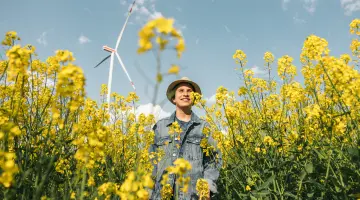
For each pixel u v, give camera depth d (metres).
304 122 2.29
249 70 2.80
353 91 1.74
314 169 1.92
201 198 1.91
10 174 1.17
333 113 1.96
